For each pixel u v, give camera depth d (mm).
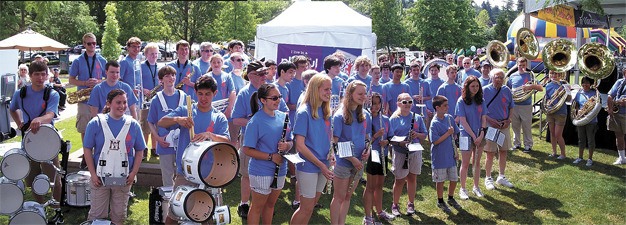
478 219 5926
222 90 6711
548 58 8992
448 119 6168
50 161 5066
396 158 5863
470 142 6469
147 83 7258
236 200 6266
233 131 6586
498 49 10891
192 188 4164
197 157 4062
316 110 4480
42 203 5523
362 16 10703
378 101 5328
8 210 4684
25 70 9469
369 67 7578
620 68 11617
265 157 4406
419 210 6191
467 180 7512
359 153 4848
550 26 18500
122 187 4691
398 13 15773
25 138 4762
